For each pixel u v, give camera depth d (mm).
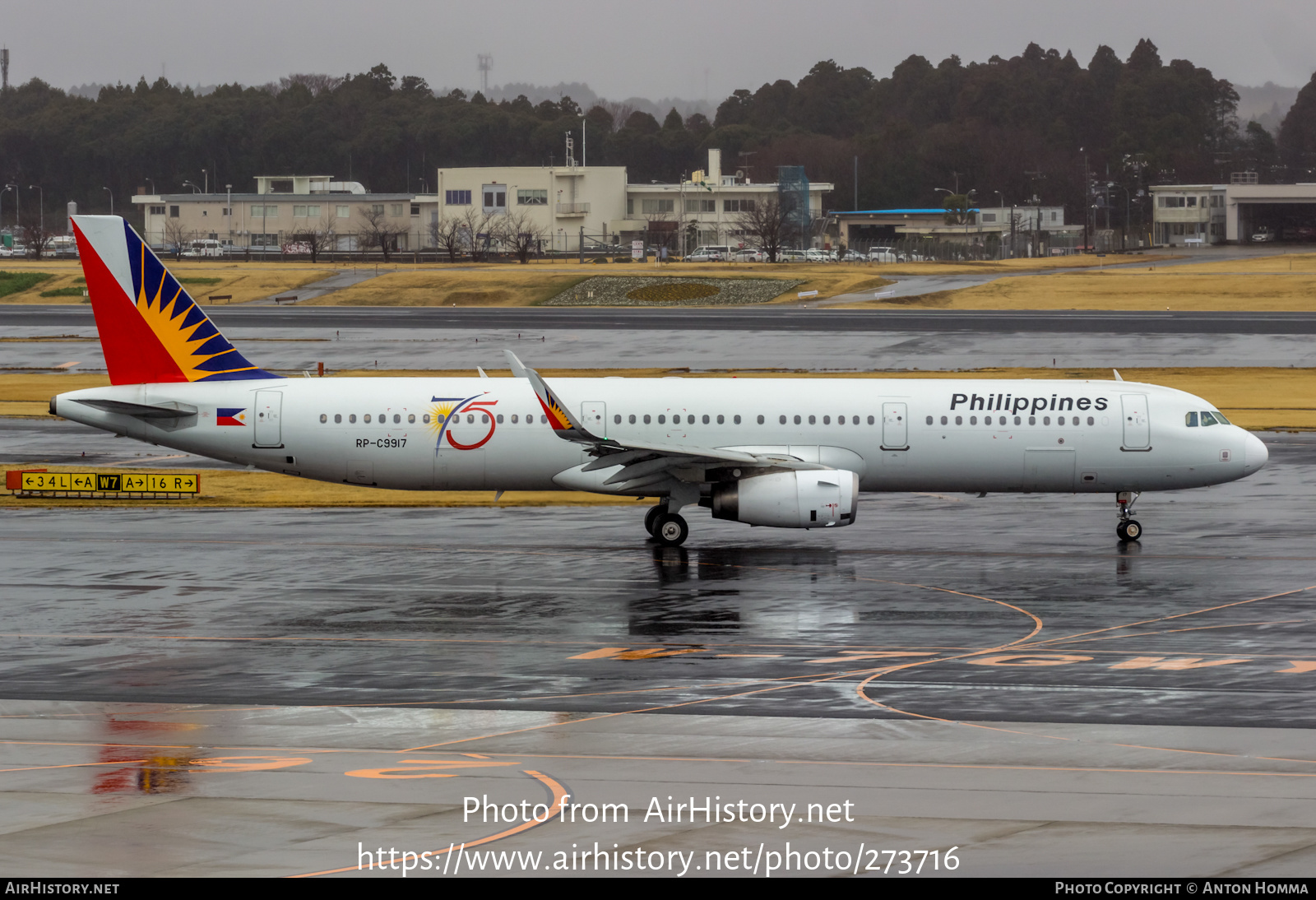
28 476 150625
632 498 147625
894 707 73562
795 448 127938
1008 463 128625
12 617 95938
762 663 83500
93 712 72875
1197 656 84875
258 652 86188
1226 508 144875
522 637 90500
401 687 78062
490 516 141125
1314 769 62625
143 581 108688
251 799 58062
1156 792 59219
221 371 130000
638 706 73938
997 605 100188
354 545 124875
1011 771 62375
